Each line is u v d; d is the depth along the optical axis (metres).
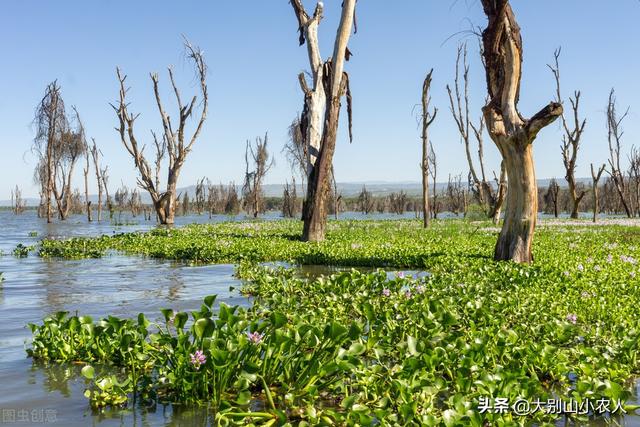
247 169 61.59
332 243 18.23
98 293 10.23
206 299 5.55
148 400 4.85
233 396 4.86
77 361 5.88
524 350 5.52
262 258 15.46
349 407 4.39
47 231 34.97
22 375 5.46
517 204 13.27
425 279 9.94
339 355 4.88
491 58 13.18
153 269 13.93
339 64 19.33
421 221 41.78
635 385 5.40
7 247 22.25
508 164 13.29
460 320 7.00
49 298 9.72
